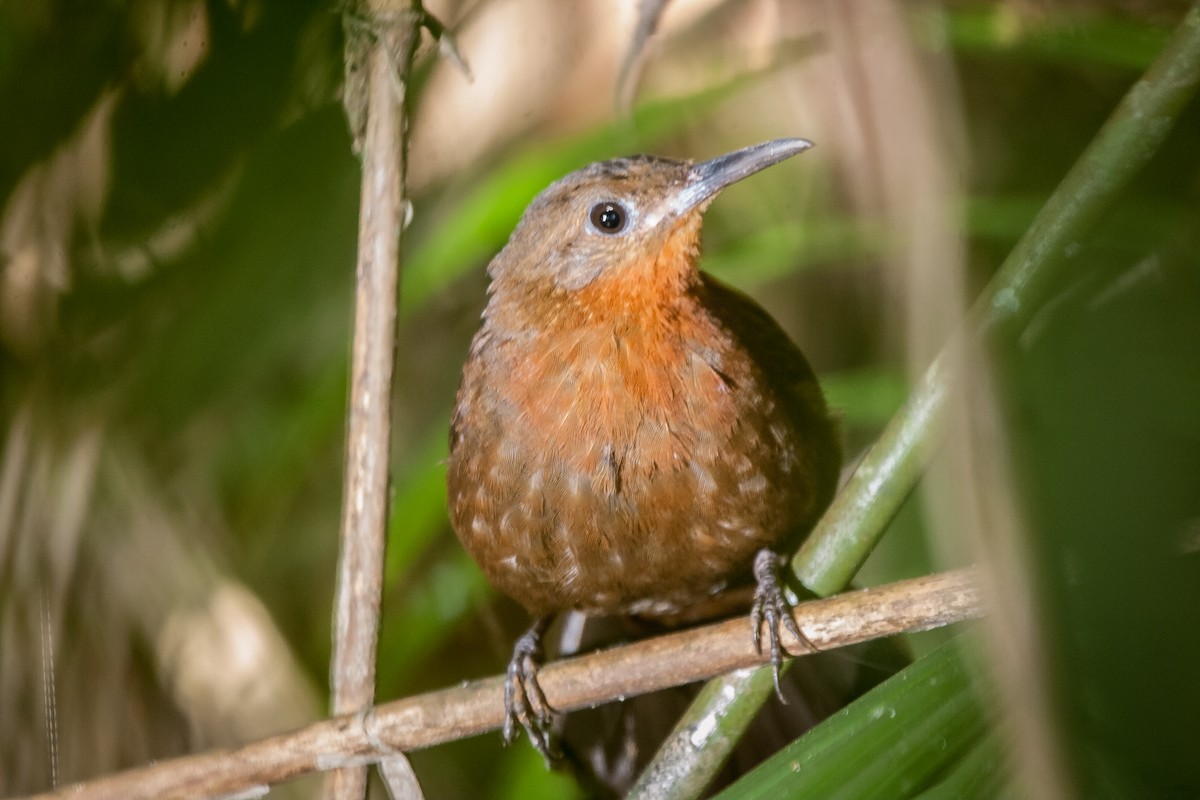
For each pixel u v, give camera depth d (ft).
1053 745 5.73
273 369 6.18
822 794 5.84
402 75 5.99
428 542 6.34
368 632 6.00
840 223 6.26
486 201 6.24
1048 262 5.87
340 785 5.98
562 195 6.08
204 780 5.98
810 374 6.15
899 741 5.84
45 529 6.09
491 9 6.25
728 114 6.37
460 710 5.98
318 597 6.38
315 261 6.00
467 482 6.10
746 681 5.95
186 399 6.06
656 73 6.27
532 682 6.04
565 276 6.07
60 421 6.06
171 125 5.92
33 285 5.98
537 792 6.28
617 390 6.05
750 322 6.13
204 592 6.17
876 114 5.84
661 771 5.96
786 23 6.22
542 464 6.06
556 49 6.25
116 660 6.13
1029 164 6.33
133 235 5.96
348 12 5.98
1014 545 5.74
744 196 6.40
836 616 5.93
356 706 5.99
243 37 5.92
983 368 5.77
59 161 5.93
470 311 6.48
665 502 6.06
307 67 5.95
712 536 6.07
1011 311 5.86
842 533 5.95
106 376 6.04
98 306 5.99
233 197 5.96
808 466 6.09
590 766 6.17
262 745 5.98
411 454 6.44
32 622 6.10
